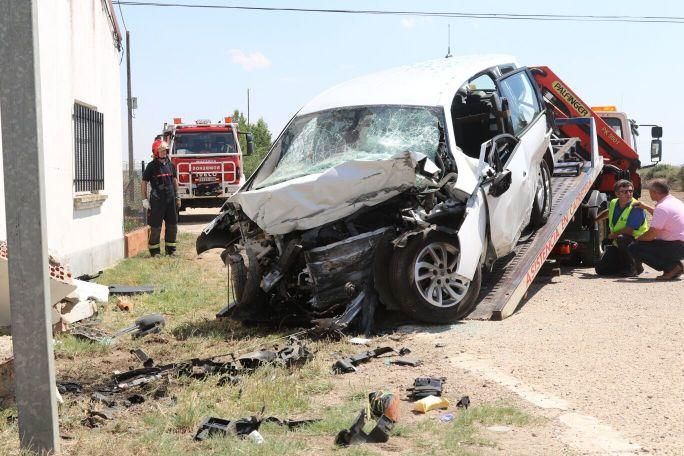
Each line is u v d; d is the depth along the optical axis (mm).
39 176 4148
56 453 4289
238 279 8125
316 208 7535
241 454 4254
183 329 8125
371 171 7410
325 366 6332
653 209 11352
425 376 5969
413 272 7523
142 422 4961
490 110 8797
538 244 9617
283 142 8852
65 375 6301
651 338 6879
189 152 25078
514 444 4430
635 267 11438
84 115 12609
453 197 7828
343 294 7512
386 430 4566
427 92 8586
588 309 8422
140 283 11555
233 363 6168
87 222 12648
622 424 4719
